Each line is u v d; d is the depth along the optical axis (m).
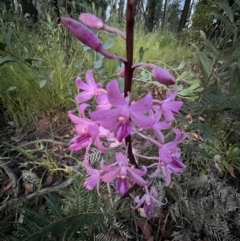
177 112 0.15
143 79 0.31
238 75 0.29
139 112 0.12
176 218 0.23
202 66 0.32
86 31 0.11
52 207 0.19
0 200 0.23
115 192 0.22
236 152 0.27
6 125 0.31
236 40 0.30
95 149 0.26
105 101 0.14
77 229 0.18
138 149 0.26
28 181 0.24
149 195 0.18
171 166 0.16
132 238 0.21
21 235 0.17
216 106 0.26
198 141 0.29
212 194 0.25
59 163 0.26
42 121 0.32
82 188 0.21
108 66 0.38
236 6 0.31
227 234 0.22
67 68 0.36
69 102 0.33
